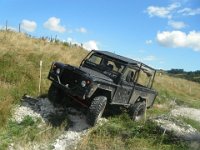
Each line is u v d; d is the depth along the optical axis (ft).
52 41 97.86
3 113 31.22
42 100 37.63
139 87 40.42
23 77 42.98
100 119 36.63
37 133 30.01
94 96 35.58
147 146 32.19
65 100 37.70
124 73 37.17
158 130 36.47
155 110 52.31
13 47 56.85
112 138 32.40
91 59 39.24
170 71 412.98
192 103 81.56
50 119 33.65
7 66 44.01
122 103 38.11
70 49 90.38
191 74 379.96
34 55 55.31
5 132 29.04
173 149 32.99
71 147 29.40
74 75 34.19
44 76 47.44
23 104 35.63
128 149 30.81
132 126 36.50
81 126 33.96
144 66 40.55
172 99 77.66
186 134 39.17
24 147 27.37
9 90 37.32
